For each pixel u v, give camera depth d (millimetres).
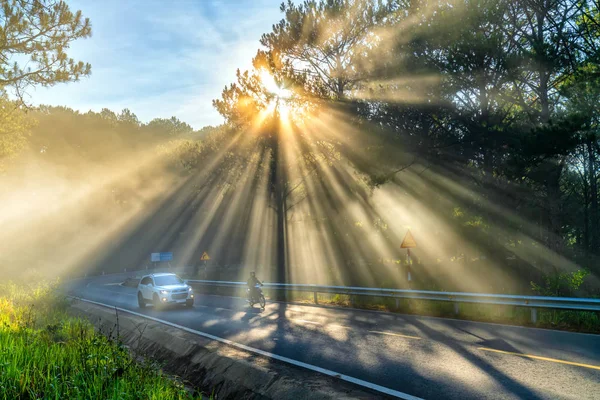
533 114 21609
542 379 7961
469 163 25359
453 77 21516
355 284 28000
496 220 24469
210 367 9516
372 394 7512
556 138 17250
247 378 8422
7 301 17984
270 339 12695
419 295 17438
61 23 16375
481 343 11164
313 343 11953
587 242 34375
